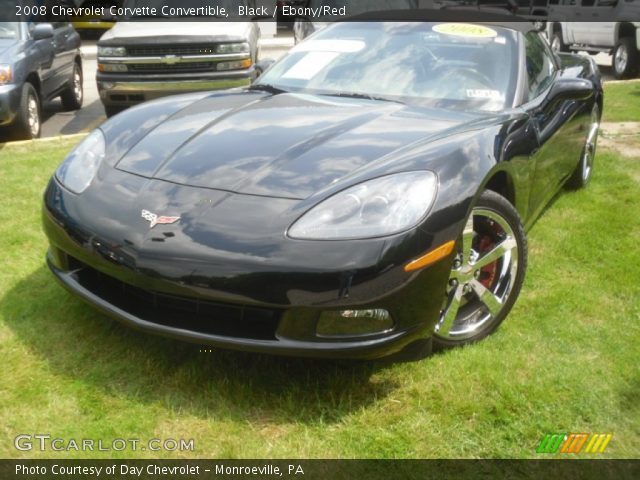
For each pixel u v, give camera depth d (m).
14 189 4.84
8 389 2.56
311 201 2.53
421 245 2.48
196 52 7.53
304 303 2.39
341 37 4.11
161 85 7.49
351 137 2.95
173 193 2.66
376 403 2.56
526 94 3.69
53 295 3.29
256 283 2.39
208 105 3.47
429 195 2.56
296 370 2.75
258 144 2.91
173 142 3.01
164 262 2.46
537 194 3.79
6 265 3.62
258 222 2.47
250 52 7.80
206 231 2.48
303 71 3.90
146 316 2.60
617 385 2.71
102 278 2.82
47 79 7.61
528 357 2.88
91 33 16.19
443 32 3.98
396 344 2.53
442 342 2.88
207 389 2.61
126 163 2.91
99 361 2.76
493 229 2.99
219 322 2.53
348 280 2.39
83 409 2.47
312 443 2.35
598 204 4.86
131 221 2.60
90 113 8.85
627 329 3.16
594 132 5.14
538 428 2.46
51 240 2.85
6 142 6.94
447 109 3.42
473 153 2.83
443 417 2.50
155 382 2.65
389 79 3.70
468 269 2.86
